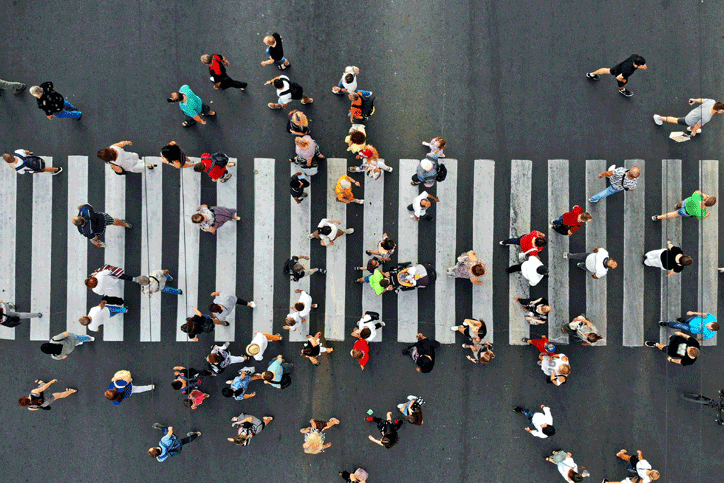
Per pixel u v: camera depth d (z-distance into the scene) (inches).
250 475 380.2
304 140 320.5
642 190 378.3
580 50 381.1
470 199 378.6
